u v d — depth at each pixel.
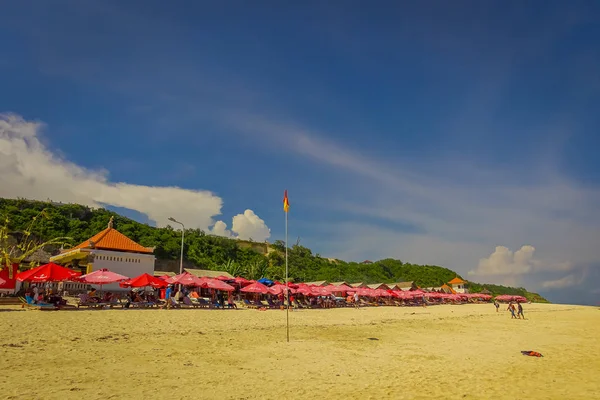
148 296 33.56
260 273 79.38
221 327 21.06
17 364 10.93
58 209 71.81
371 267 113.62
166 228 86.25
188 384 10.00
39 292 29.83
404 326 26.77
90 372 10.58
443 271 123.25
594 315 48.31
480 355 16.00
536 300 135.75
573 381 11.44
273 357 14.05
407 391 9.98
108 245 40.78
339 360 14.02
